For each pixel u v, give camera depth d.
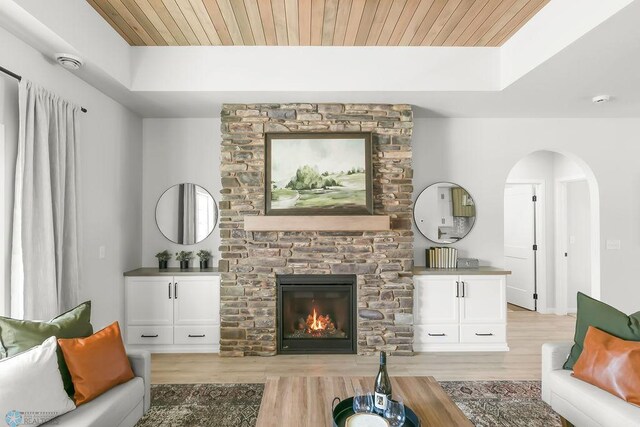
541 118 4.40
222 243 3.79
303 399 1.98
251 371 3.39
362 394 1.83
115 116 3.73
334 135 3.81
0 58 2.31
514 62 3.24
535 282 5.68
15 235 2.40
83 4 2.68
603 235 4.40
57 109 2.72
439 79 3.46
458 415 1.80
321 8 2.79
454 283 3.90
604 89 3.45
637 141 4.43
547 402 2.44
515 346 4.05
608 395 2.03
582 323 2.42
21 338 1.94
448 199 4.37
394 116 3.85
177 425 2.46
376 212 3.84
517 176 5.60
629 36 2.45
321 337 3.84
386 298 3.80
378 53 3.46
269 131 3.81
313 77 3.44
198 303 3.91
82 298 3.00
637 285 4.39
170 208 4.35
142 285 3.91
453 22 3.01
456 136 4.39
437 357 3.74
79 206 2.96
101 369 2.05
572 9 2.52
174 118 4.36
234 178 3.80
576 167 5.16
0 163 2.38
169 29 3.12
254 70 3.44
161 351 3.90
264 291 3.79
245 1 2.69
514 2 2.73
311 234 3.80
